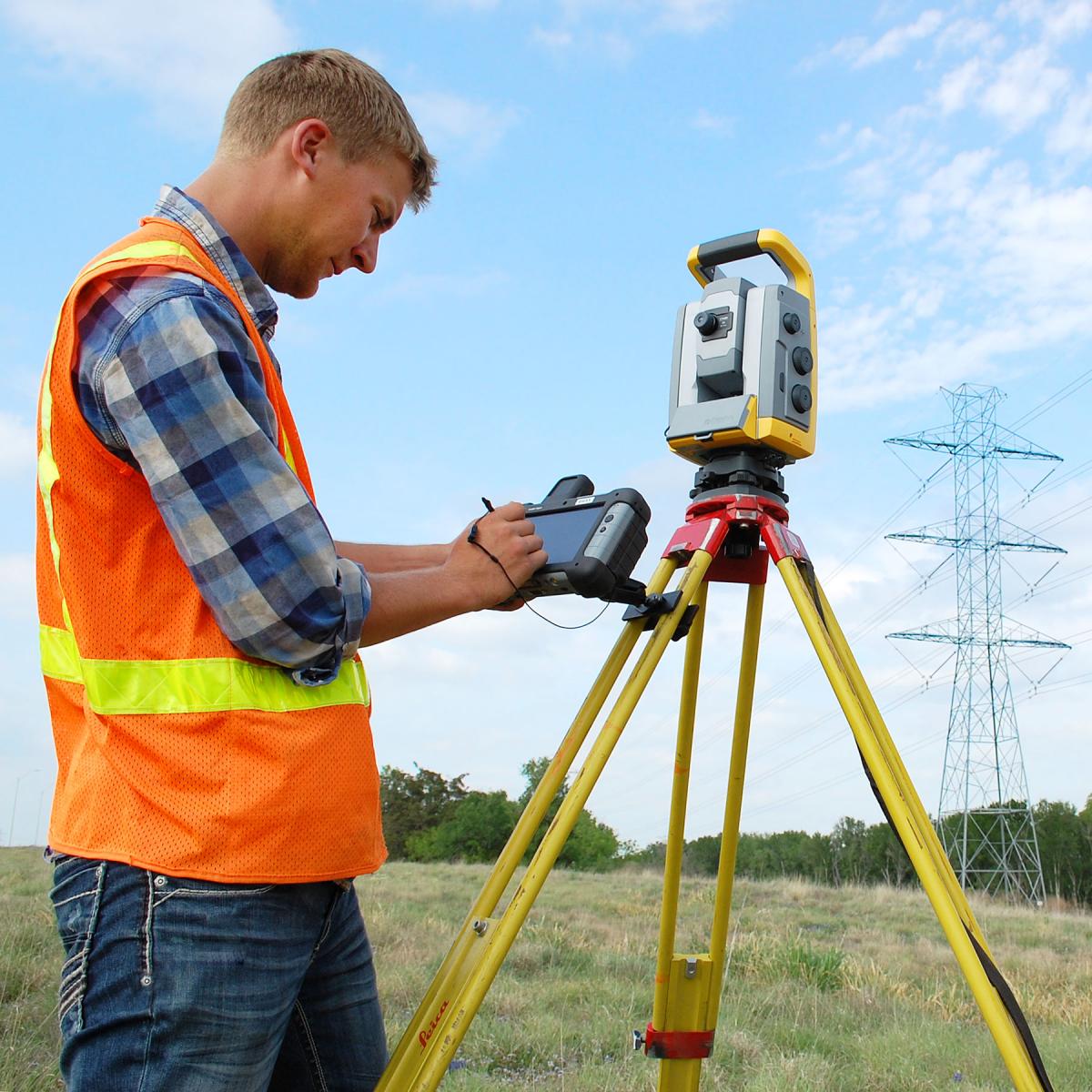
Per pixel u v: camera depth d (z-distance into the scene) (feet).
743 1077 12.73
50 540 4.63
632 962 20.61
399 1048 5.03
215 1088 4.13
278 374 5.11
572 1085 11.88
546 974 19.40
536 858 5.15
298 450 4.76
